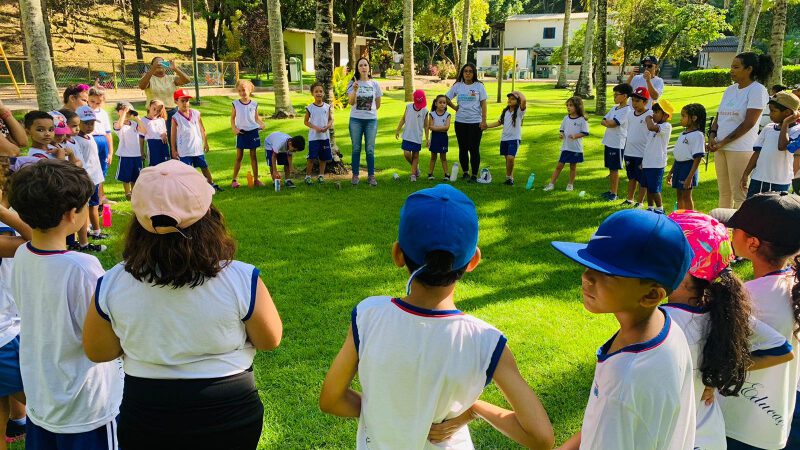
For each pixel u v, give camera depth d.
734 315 1.81
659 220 1.59
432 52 50.78
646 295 1.57
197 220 1.79
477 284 5.09
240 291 1.88
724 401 2.18
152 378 1.84
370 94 8.94
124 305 1.80
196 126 8.55
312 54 38.41
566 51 31.27
